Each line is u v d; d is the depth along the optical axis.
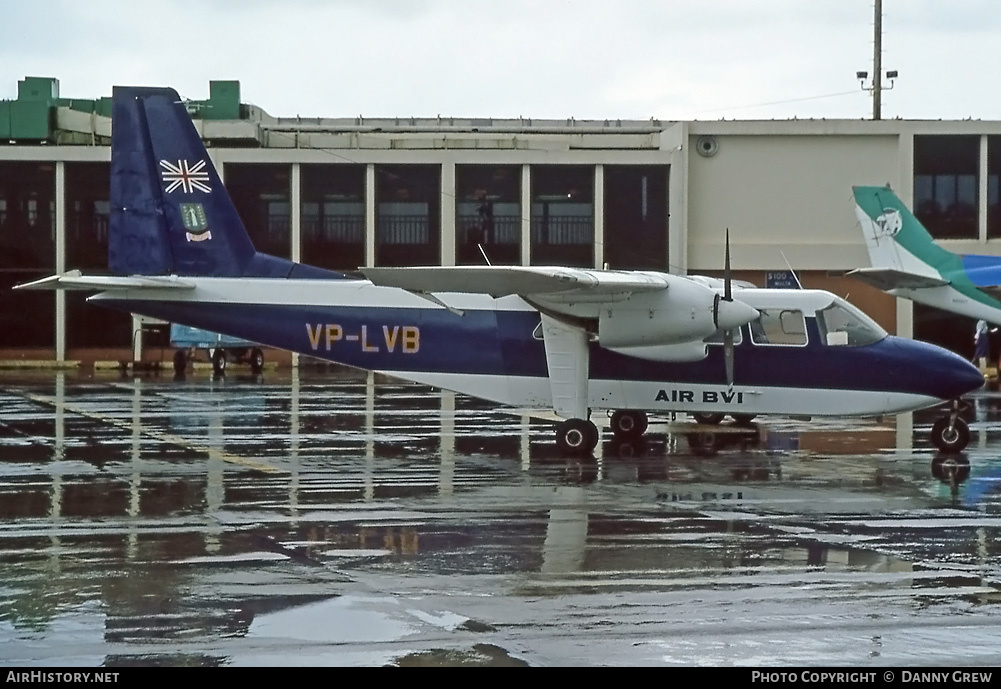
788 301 21.00
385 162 50.97
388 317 21.59
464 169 51.03
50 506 14.76
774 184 49.66
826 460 19.91
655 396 21.05
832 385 20.75
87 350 51.94
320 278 22.19
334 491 16.17
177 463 18.91
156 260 22.06
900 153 49.34
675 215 49.72
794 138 49.53
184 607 9.80
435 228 51.28
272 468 18.42
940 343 50.34
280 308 21.78
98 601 9.98
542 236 50.97
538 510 14.74
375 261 51.22
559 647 8.73
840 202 49.59
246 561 11.59
